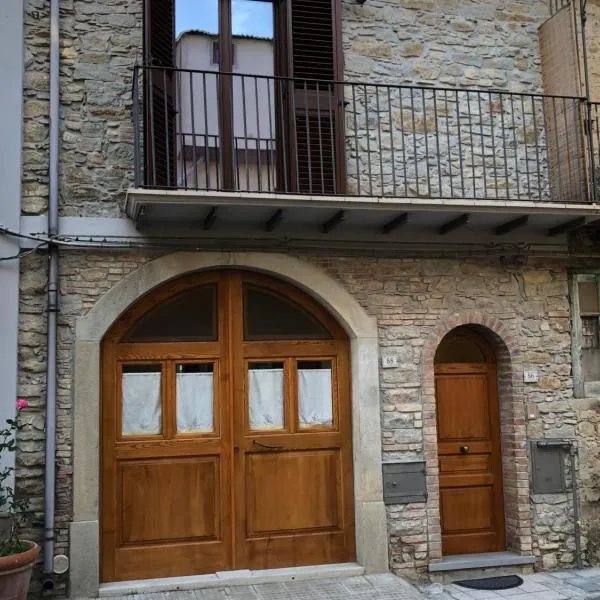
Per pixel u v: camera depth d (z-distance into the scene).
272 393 5.69
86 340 5.14
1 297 5.02
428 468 5.67
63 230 5.19
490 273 5.99
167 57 5.47
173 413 5.46
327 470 5.70
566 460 5.96
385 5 6.07
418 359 5.77
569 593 5.25
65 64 5.35
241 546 5.47
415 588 5.27
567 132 5.80
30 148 5.21
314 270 5.64
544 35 6.30
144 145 5.10
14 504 4.58
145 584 5.15
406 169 5.93
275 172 5.68
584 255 6.18
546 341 6.04
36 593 4.91
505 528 5.99
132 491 5.32
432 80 6.07
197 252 5.44
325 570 5.43
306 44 5.75
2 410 4.96
